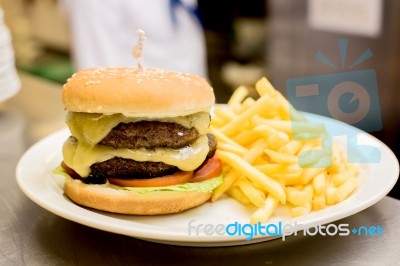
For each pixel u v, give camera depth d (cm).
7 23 140
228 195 47
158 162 43
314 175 45
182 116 44
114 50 98
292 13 113
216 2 129
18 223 44
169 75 45
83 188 43
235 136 50
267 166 46
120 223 39
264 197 45
